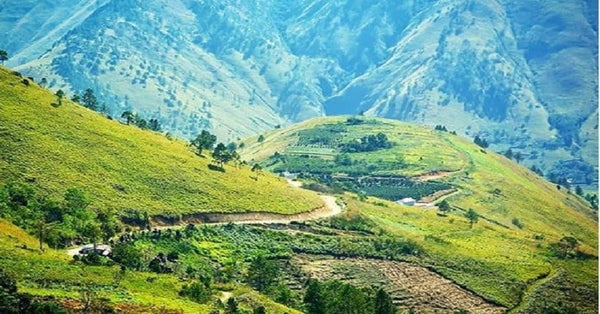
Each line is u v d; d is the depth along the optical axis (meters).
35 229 188.75
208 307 155.00
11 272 144.88
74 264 162.88
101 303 137.38
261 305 173.00
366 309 187.62
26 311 124.19
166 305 147.12
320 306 187.00
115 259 179.38
